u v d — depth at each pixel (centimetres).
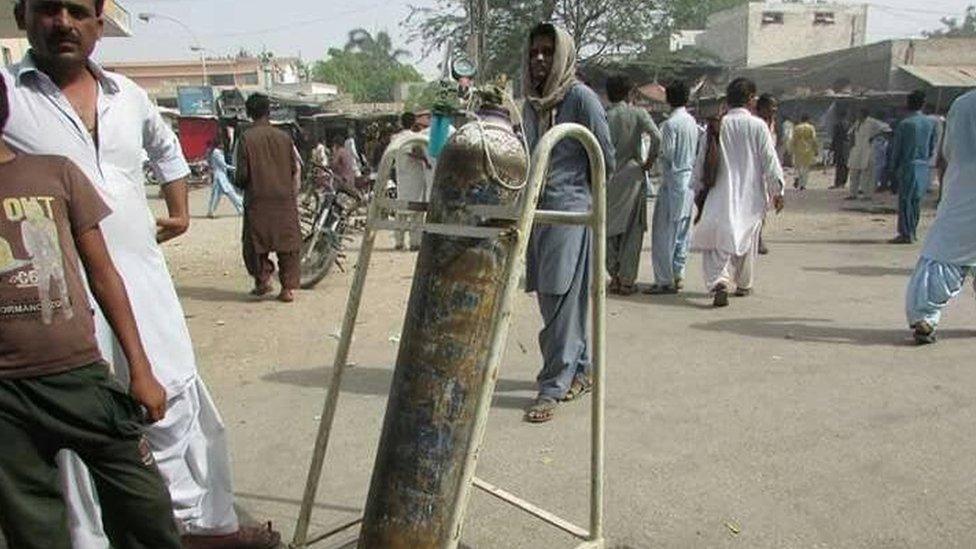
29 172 205
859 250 921
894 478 339
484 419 217
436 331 234
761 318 607
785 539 295
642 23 2855
